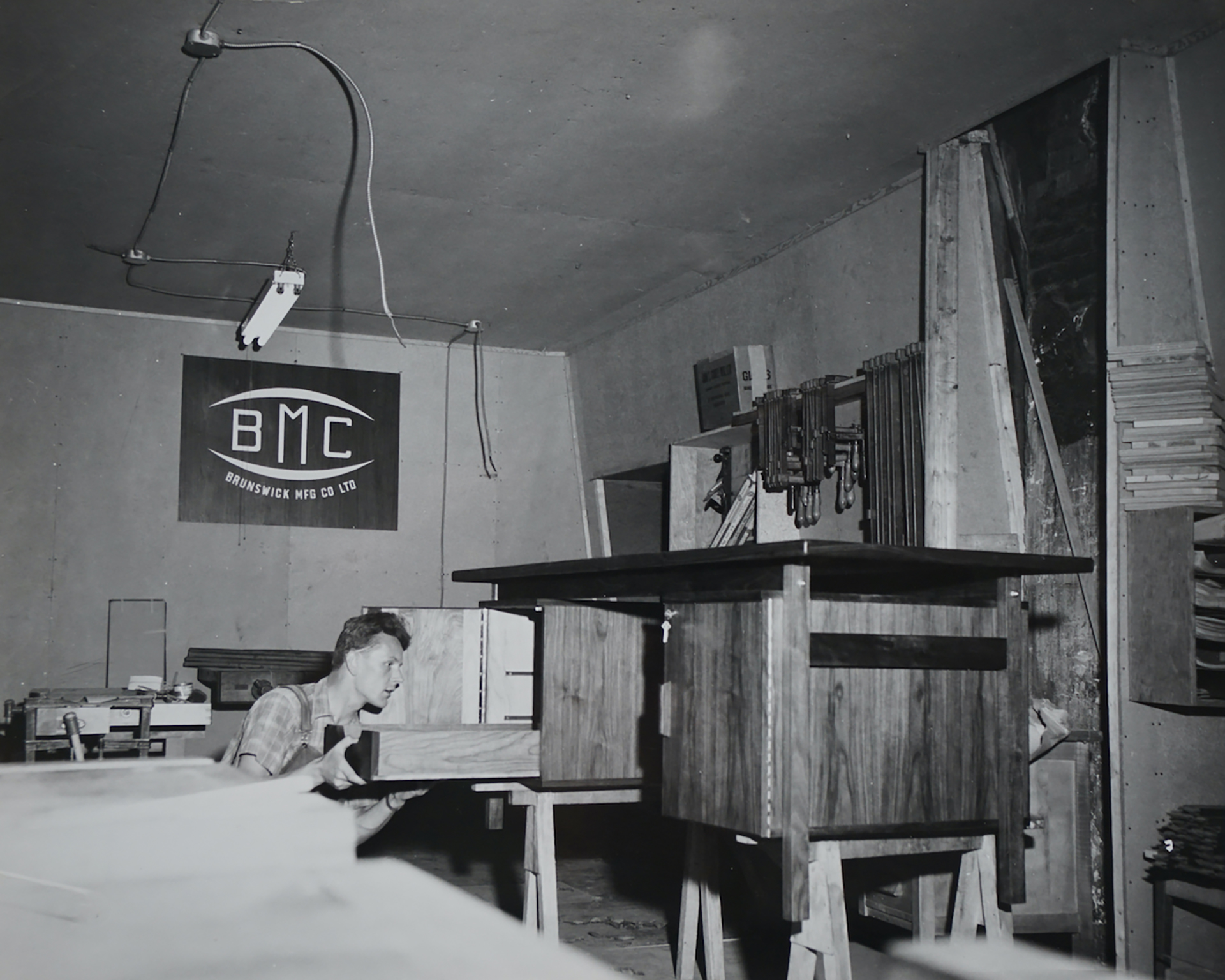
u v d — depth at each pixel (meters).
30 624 7.24
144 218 5.96
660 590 2.95
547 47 4.22
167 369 7.72
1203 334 4.05
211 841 0.93
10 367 7.35
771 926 4.72
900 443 4.90
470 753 3.11
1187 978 3.64
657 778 3.43
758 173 5.34
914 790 2.70
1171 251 4.11
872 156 5.13
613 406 8.16
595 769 3.34
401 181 5.50
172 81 4.49
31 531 7.30
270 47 4.20
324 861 0.93
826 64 4.32
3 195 5.66
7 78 4.46
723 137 4.98
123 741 5.89
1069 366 4.36
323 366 8.12
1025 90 4.50
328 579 7.98
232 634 7.70
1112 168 4.16
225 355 7.86
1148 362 4.02
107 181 5.49
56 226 6.08
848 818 2.61
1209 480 3.85
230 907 0.81
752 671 2.51
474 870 5.89
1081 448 4.28
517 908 4.91
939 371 4.70
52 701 5.87
